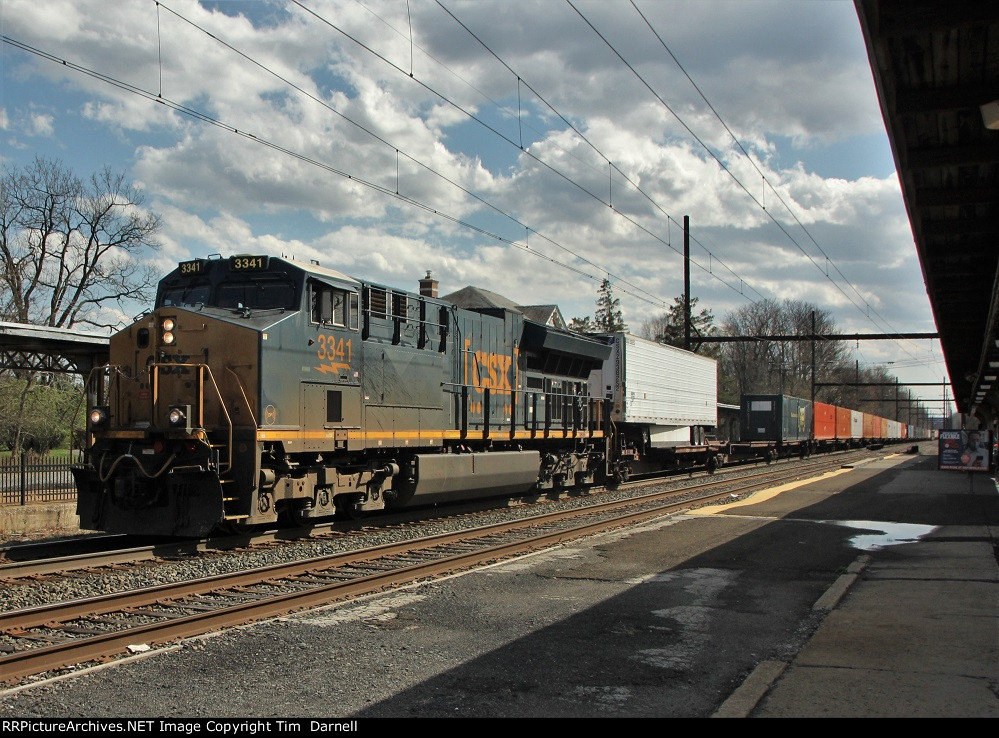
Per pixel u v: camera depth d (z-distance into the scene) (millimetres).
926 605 8430
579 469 22625
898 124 9828
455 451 17438
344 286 13859
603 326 83000
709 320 79812
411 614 8234
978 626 7527
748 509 18047
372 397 14578
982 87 9352
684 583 9828
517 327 20125
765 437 42438
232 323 12352
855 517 16422
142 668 6418
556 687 6027
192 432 11734
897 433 88125
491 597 9023
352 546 12836
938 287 17844
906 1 7820
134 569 10680
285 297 13125
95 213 42344
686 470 34156
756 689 5793
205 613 7891
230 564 11148
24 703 5629
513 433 19016
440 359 16734
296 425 12773
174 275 14039
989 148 10875
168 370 12609
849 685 5863
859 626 7590
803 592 9328
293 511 13719
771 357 93625
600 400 24297
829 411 54344
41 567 10320
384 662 6621
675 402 30109
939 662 6395
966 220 13727
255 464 11977
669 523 15469
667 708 5582
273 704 5656
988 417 60688
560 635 7469
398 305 15539
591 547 12523
